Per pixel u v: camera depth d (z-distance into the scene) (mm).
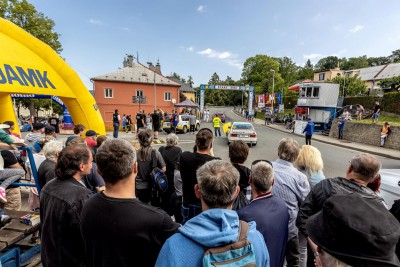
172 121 19891
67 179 1927
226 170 1353
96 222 1374
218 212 1207
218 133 19484
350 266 878
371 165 2016
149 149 3617
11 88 4520
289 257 2676
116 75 31062
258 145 14000
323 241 965
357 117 20641
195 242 1082
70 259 1737
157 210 1450
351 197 1002
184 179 2830
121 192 1455
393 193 3311
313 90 24844
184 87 57750
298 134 21219
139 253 1343
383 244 836
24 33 5117
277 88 58562
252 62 64938
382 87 29500
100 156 1433
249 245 1105
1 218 2439
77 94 6035
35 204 3660
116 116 16656
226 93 97438
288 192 2611
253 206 2016
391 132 14031
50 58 5457
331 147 14719
